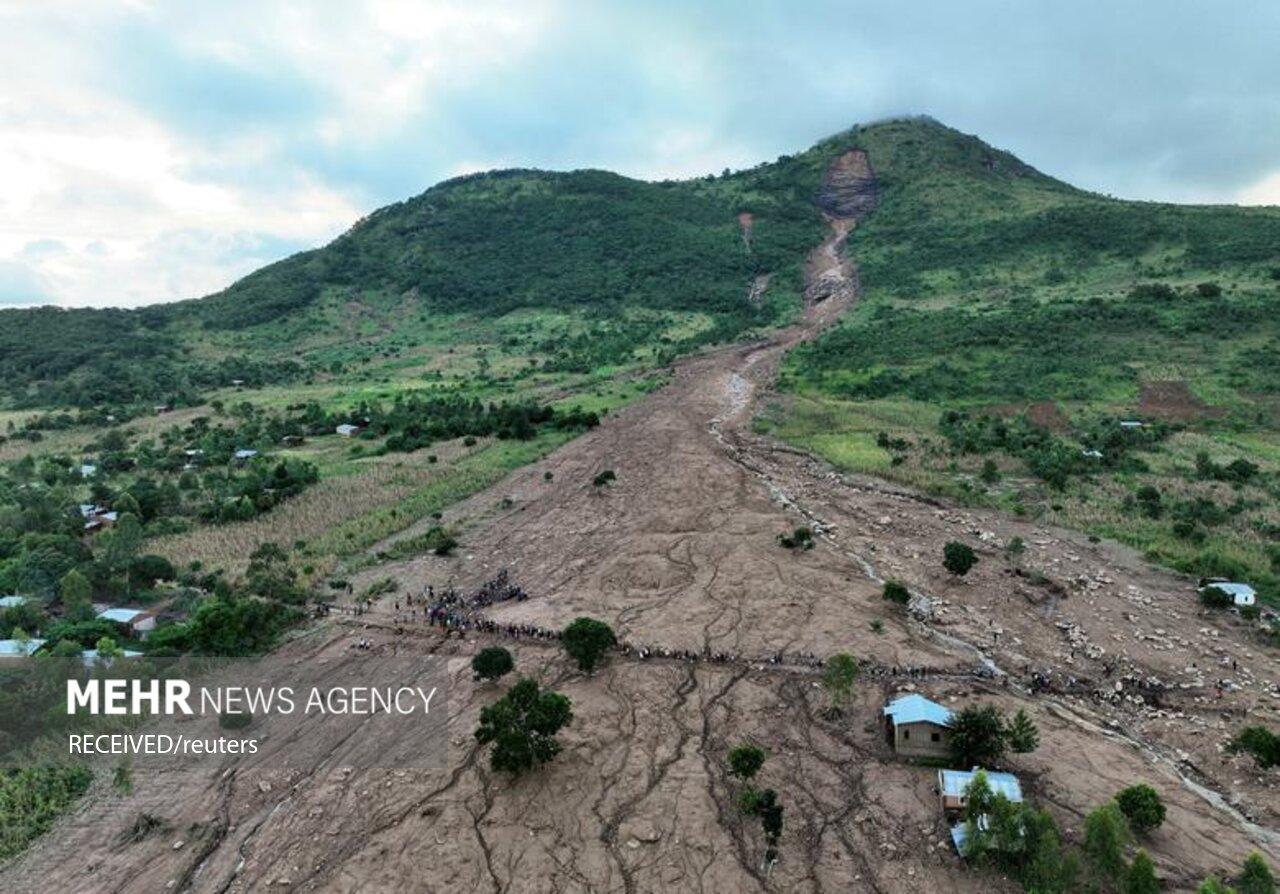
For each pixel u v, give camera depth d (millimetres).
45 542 100188
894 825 50656
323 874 47844
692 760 56812
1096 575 92062
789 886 46031
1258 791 56062
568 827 50469
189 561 101750
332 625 82000
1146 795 50094
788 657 71250
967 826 47531
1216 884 41250
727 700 64438
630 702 64125
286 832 51969
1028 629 79250
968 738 55312
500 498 126375
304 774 58344
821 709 63281
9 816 55125
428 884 46188
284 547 106062
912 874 46812
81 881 49312
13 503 124938
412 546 104250
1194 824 51500
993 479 124938
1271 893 42969
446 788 54562
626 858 47969
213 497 126812
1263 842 50625
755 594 83438
